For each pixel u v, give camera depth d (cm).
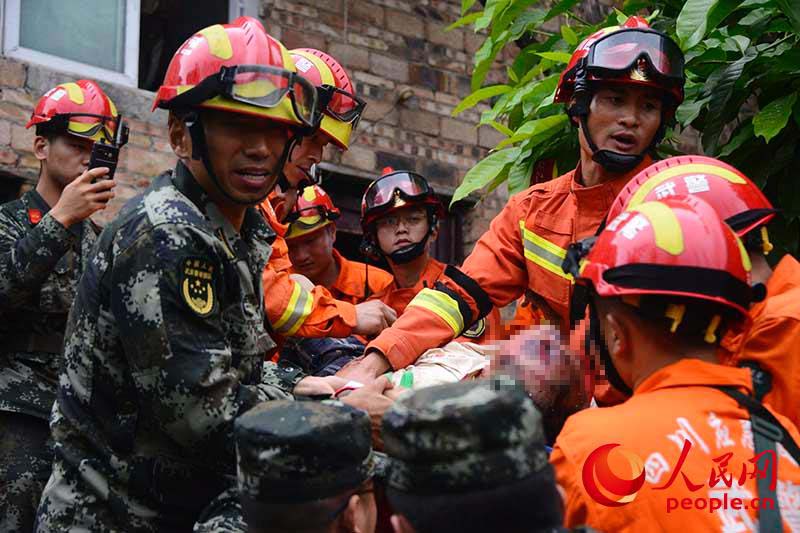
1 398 339
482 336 378
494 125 445
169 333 214
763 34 403
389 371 304
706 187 255
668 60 302
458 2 752
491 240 331
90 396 227
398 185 434
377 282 468
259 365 243
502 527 144
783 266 261
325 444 173
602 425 188
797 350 238
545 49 466
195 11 670
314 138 357
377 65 712
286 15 683
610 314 194
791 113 380
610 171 308
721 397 186
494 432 145
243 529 216
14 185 585
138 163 616
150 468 225
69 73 601
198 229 222
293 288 338
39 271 328
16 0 589
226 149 228
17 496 339
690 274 183
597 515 183
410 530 149
